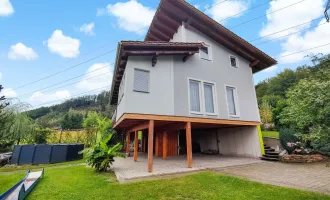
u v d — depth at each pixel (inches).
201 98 394.9
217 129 597.6
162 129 490.3
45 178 273.9
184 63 389.1
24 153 474.3
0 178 295.4
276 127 700.7
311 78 186.1
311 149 425.7
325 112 160.1
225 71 455.5
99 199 186.2
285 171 313.7
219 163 387.2
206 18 421.4
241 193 200.7
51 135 684.1
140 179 258.8
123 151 695.1
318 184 234.8
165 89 349.1
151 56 349.7
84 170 333.4
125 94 311.0
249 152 480.7
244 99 469.1
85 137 746.8
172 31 462.3
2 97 368.2
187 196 193.3
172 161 414.6
